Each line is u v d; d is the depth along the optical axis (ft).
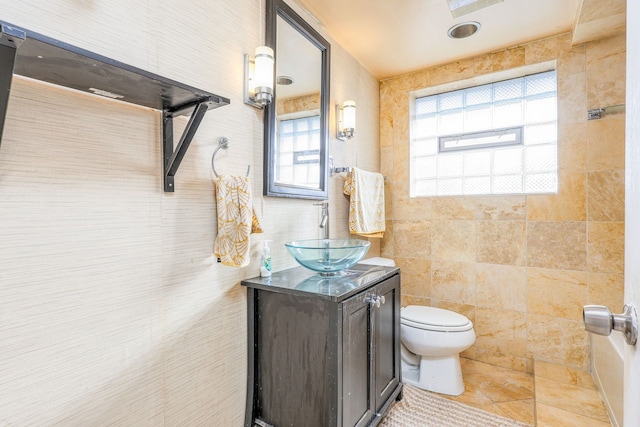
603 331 1.84
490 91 7.99
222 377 4.46
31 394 2.77
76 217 3.05
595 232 6.55
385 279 5.41
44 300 2.85
